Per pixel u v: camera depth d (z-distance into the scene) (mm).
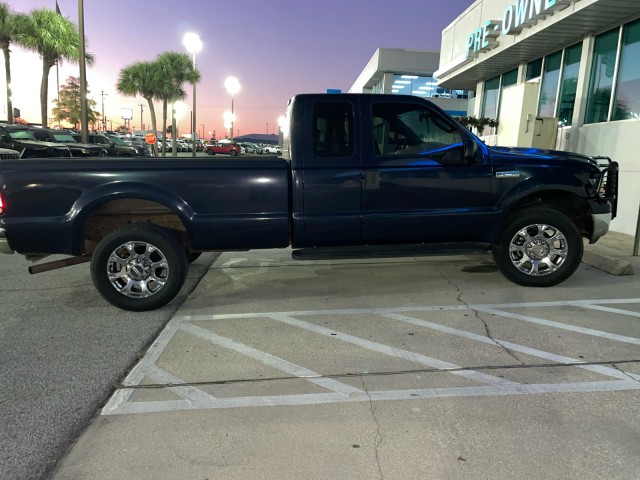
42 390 3312
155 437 2773
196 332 4363
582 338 4125
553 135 10688
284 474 2447
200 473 2459
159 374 3559
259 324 4551
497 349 3922
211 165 4816
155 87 33969
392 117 5051
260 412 3027
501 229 5297
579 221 5828
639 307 4906
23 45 27781
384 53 33906
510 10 10820
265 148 57250
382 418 2941
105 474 2457
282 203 4922
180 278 4875
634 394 3189
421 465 2504
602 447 2635
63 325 4547
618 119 9344
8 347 4035
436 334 4250
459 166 5105
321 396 3213
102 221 5102
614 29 9438
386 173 5000
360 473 2449
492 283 5770
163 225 5160
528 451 2607
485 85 16109
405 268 6551
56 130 21453
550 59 11945
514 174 5168
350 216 5027
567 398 3145
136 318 4738
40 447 2680
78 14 17172
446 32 16844
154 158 4875
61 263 4980
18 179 4566
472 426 2846
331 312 4859
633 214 8742
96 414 3025
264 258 7309
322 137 4980
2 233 4570
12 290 5703
